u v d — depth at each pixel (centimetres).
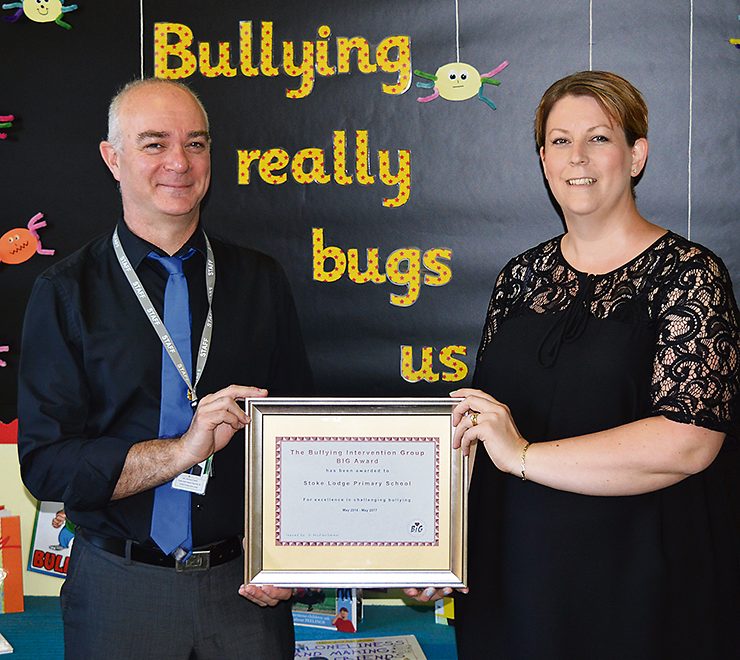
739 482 237
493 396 178
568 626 164
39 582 262
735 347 157
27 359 178
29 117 254
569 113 168
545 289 177
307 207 252
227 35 250
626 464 156
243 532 186
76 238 256
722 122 241
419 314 252
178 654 177
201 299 188
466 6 244
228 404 167
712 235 243
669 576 161
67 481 170
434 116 247
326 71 248
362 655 227
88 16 252
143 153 178
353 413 172
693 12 239
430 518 172
